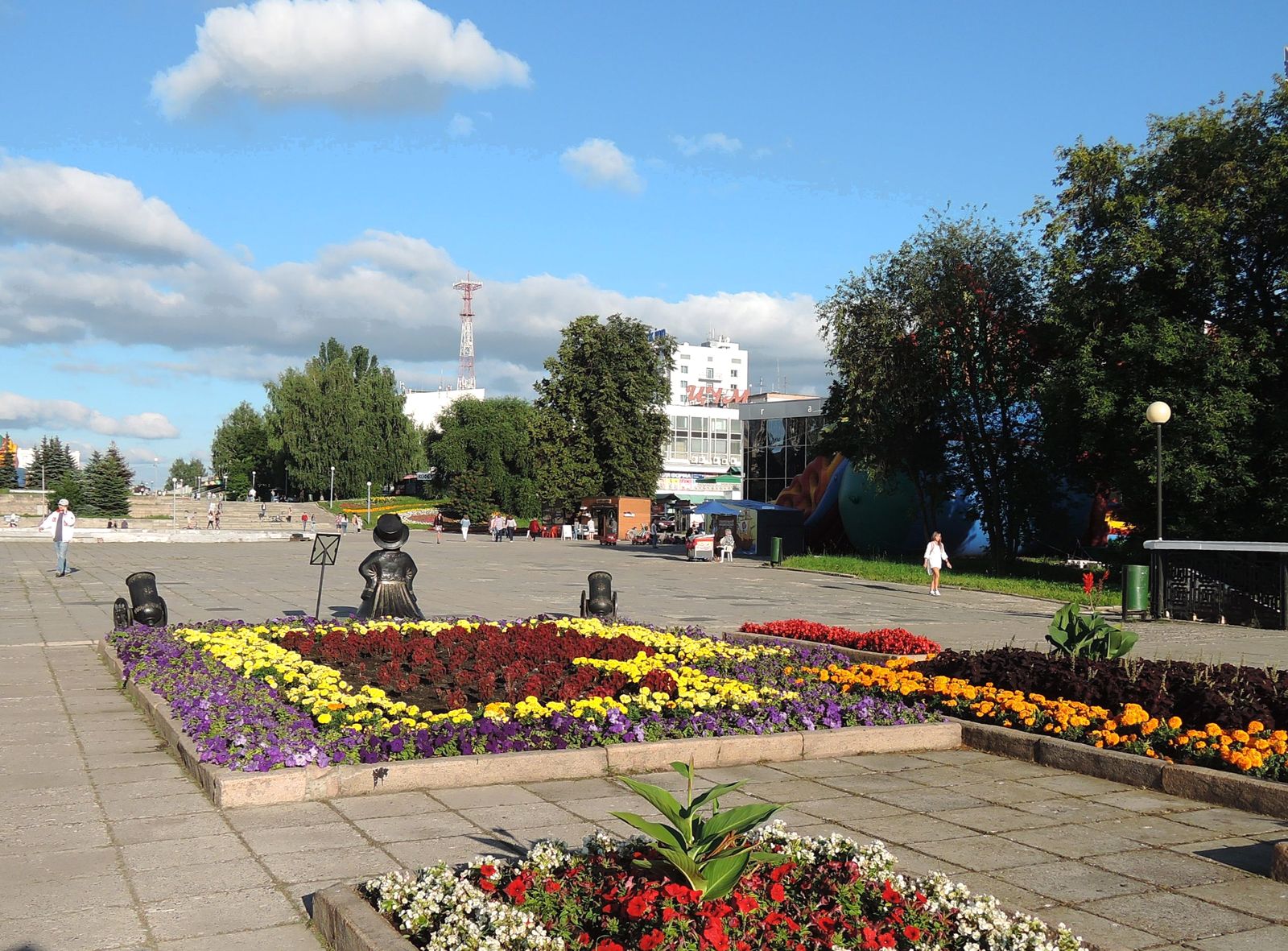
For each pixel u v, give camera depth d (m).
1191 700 8.85
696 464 104.50
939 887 4.53
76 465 126.75
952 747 9.02
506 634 13.34
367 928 4.19
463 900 4.21
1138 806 7.12
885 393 37.12
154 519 81.56
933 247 37.00
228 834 6.02
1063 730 8.57
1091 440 29.88
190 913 4.85
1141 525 30.75
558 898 4.27
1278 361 27.73
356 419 90.56
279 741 7.16
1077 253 30.98
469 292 135.62
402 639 12.69
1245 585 20.84
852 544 45.78
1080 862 5.87
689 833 4.25
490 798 6.85
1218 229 27.66
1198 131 28.81
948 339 36.81
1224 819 6.80
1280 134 27.19
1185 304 29.59
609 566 37.59
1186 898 5.30
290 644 12.43
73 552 42.75
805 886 4.41
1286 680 9.77
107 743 8.49
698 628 15.37
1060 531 40.81
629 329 65.62
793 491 49.66
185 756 7.63
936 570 27.89
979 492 38.47
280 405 91.31
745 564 40.25
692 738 8.15
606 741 7.86
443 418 86.12
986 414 38.16
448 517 84.69
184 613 19.45
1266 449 27.05
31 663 13.12
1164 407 22.70
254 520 83.44
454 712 8.17
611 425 64.44
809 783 7.61
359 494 92.75
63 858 5.60
